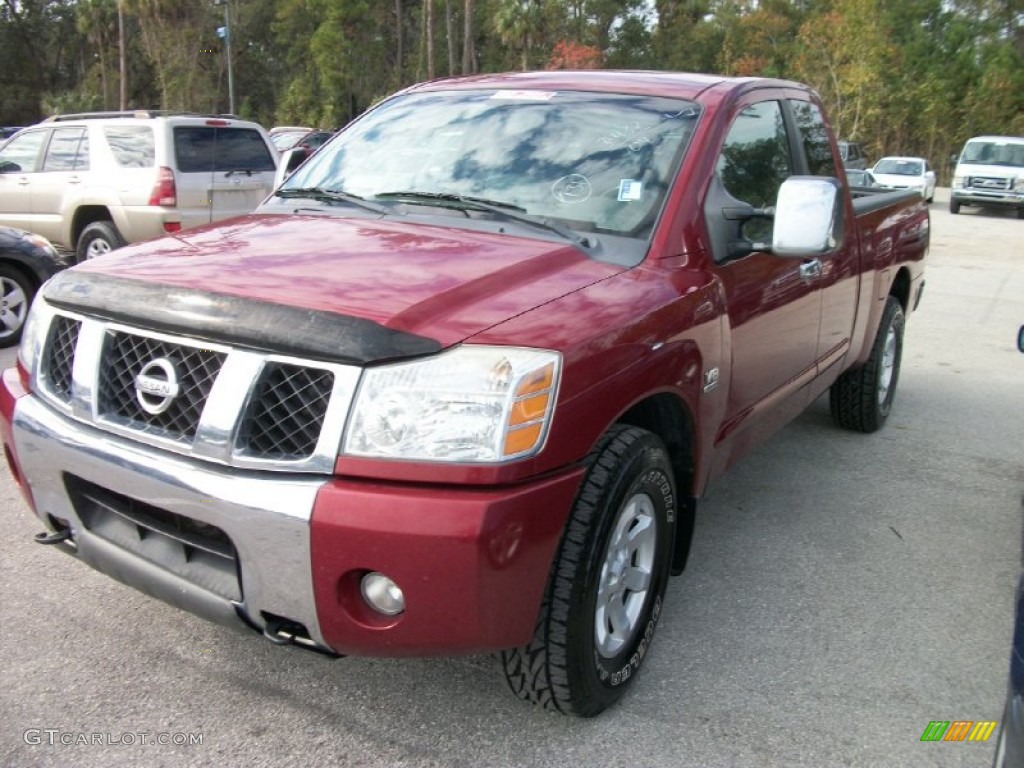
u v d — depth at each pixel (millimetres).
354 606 2412
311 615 2414
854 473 5352
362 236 3164
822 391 5027
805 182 3303
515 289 2746
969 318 10578
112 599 3570
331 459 2352
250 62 64000
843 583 3990
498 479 2359
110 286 2754
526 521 2402
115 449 2602
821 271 4379
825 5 54938
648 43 64125
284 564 2381
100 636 3318
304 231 3256
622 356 2721
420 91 4281
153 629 3377
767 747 2873
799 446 5805
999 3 49281
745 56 57500
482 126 3809
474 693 3078
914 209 6172
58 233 11016
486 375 2387
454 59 58281
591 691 2824
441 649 2430
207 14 55406
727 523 4582
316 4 57469
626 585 3004
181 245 3127
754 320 3688
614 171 3453
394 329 2398
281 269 2775
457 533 2293
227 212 10898
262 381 2434
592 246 3176
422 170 3697
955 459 5664
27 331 3064
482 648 2447
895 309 5918
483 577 2334
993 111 45719
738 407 3734
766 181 4047
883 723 3018
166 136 10352
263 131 11406
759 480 5191
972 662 3406
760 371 3867
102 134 10711
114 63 60750
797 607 3762
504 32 51219
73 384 2762
